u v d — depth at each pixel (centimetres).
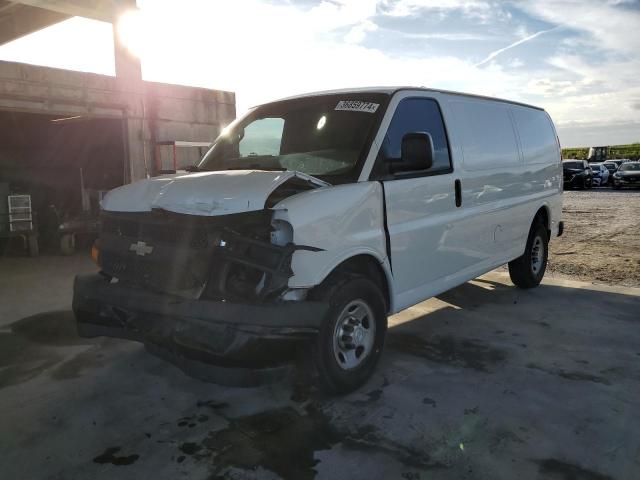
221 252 313
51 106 865
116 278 383
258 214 314
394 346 461
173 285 323
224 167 447
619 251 936
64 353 453
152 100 1036
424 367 414
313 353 336
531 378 393
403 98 429
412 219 418
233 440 310
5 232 899
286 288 318
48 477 276
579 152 6184
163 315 316
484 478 271
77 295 373
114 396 370
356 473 276
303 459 290
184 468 283
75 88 894
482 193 512
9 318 554
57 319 549
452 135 474
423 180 428
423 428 320
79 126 1119
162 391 377
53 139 1171
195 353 310
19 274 781
